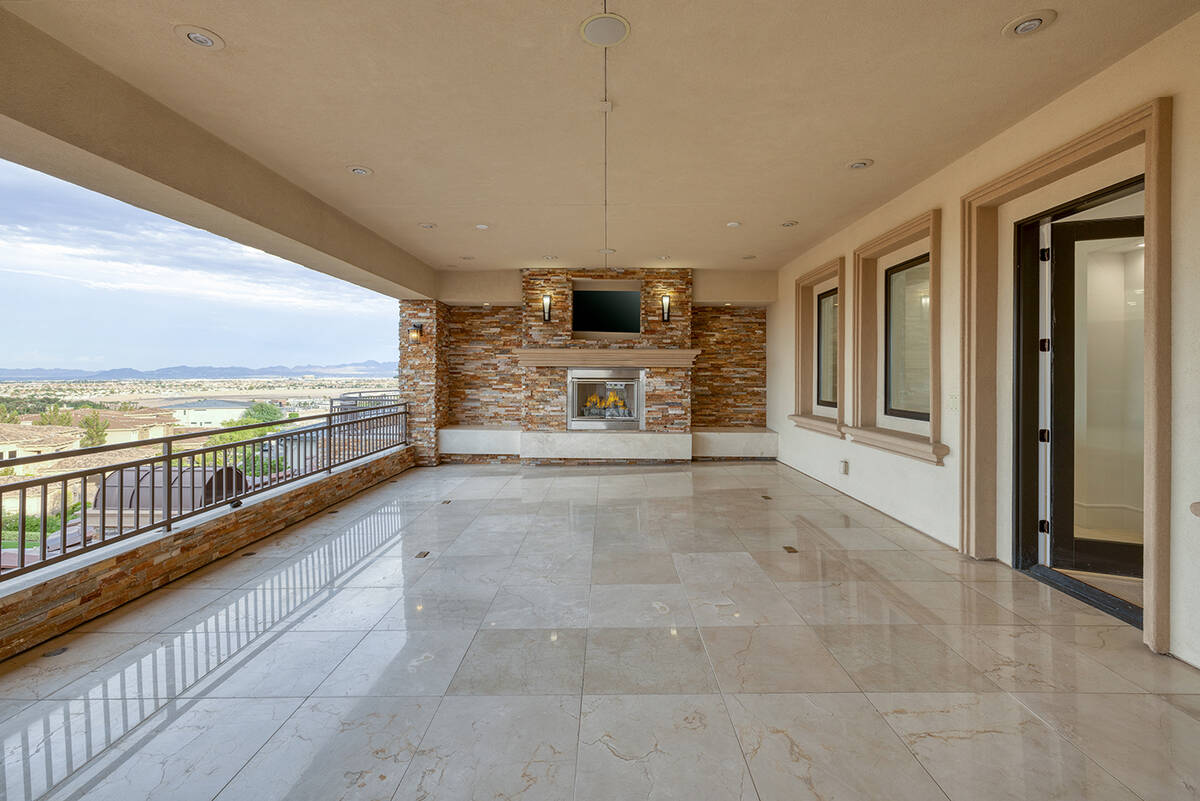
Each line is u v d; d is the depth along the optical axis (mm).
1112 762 1750
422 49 2527
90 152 2598
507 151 3729
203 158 3350
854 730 1936
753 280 8047
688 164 3977
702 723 1984
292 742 1886
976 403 3744
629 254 6941
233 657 2488
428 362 7922
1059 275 3469
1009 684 2225
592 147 3670
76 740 1896
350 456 6352
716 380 8711
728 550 4062
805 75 2779
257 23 2312
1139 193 3201
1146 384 2424
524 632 2742
